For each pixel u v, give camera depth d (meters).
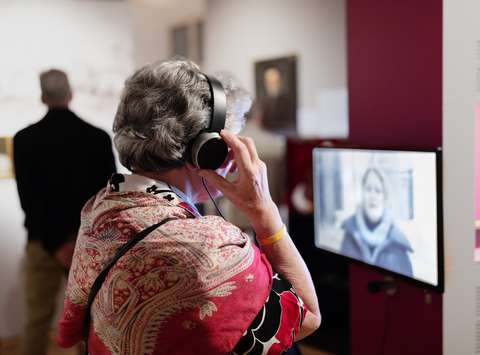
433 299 1.67
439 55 1.52
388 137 1.81
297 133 4.69
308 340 3.05
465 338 1.50
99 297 0.82
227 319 0.77
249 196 0.86
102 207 0.86
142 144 0.83
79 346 2.75
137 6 5.70
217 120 0.85
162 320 0.77
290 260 0.91
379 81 1.85
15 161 2.55
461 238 1.46
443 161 1.42
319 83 4.45
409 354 1.81
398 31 1.72
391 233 1.58
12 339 3.27
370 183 1.67
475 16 1.41
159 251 0.78
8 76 3.12
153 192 0.84
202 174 0.86
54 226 2.59
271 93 4.89
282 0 4.70
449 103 1.41
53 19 3.23
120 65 3.50
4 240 3.18
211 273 0.77
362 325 2.10
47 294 2.70
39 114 3.21
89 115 3.40
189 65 0.87
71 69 3.32
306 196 3.40
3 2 3.07
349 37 2.03
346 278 3.05
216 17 5.40
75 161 2.58
